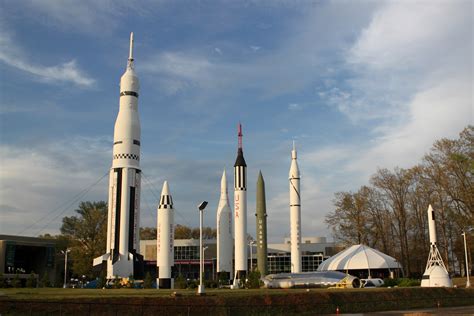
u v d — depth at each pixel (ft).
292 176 238.07
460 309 138.92
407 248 271.08
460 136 236.63
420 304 148.77
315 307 128.98
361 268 238.68
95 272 226.17
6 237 277.03
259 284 192.75
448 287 169.37
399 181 270.87
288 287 191.21
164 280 208.74
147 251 342.85
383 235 274.57
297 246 232.94
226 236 246.27
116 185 225.76
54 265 290.97
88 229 314.96
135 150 230.68
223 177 254.88
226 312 113.39
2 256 264.31
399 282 203.10
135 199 228.22
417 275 265.13
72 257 298.35
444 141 240.94
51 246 291.17
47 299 108.06
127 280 203.51
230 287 201.36
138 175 231.50
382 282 204.74
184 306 110.32
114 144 230.68
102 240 299.99
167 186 217.36
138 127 233.14
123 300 110.52
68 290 159.12
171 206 215.72
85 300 108.99
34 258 290.97
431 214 199.31
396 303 144.15
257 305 119.03
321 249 347.56
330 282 189.26
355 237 276.62
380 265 237.66
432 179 245.45
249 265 339.98
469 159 230.27
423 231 272.92
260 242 230.27
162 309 108.68
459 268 277.03
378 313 126.21
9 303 104.01
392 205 273.33
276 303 124.77
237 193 217.77
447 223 257.75
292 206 236.43
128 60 240.73
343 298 136.77
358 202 274.36
